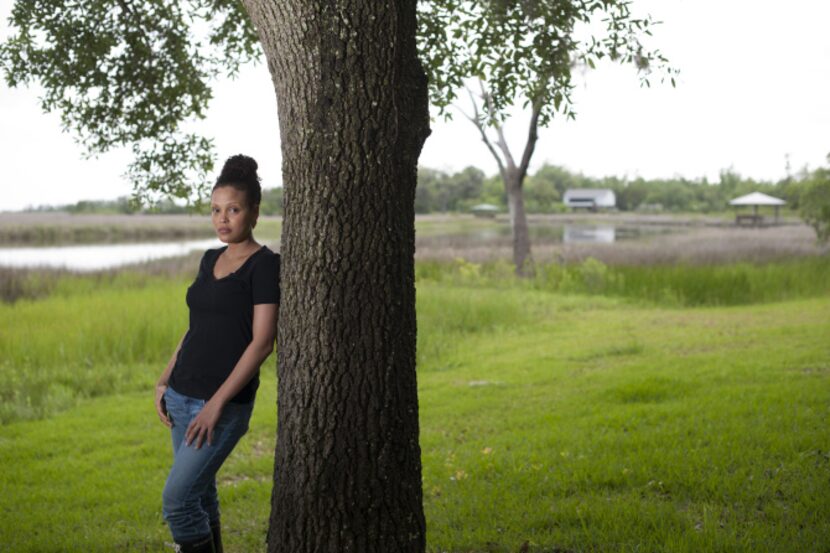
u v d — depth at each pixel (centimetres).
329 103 295
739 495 442
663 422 645
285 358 307
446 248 3241
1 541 442
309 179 298
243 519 480
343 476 299
